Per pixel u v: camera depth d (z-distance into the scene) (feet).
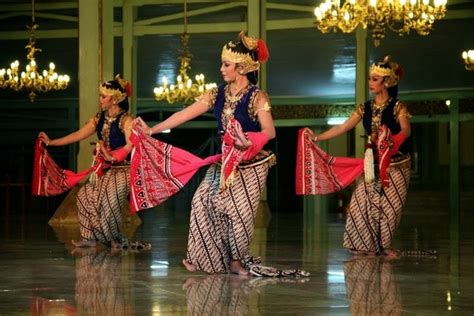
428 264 26.05
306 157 30.07
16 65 68.59
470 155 77.87
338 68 76.89
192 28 72.59
